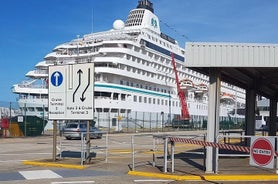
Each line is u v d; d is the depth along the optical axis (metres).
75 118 15.63
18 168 14.37
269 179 11.69
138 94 71.25
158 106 77.31
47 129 50.56
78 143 29.31
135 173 12.64
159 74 77.38
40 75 71.38
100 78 66.12
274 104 24.03
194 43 12.40
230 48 12.29
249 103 18.75
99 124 62.34
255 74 16.75
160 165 14.68
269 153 8.92
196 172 12.66
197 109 92.88
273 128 23.98
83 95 15.50
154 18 81.00
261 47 12.20
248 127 18.81
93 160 16.53
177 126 73.00
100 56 68.38
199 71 13.85
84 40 73.62
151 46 75.19
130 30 75.00
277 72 16.22
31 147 25.42
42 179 11.71
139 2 81.50
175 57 84.00
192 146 26.33
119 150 22.83
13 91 68.44
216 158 12.42
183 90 85.00
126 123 64.19
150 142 32.31
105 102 63.94
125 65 67.69
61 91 15.92
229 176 11.80
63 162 15.48
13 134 40.12
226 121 75.25
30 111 63.22
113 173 12.95
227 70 14.81
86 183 11.00
